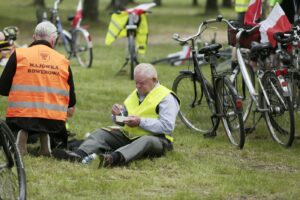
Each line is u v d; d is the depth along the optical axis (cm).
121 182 1306
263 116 1727
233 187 1307
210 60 1722
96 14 5891
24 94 1443
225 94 1669
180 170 1424
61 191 1260
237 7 2117
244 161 1548
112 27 2867
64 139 1509
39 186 1270
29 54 1455
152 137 1455
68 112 1518
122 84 2630
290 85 1719
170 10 8206
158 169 1422
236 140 1673
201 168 1444
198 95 1820
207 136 1758
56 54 1478
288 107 1619
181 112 1859
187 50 3216
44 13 3322
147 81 1473
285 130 1658
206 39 4662
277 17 1717
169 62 3278
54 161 1444
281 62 1720
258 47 1712
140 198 1223
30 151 1520
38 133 1495
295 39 1692
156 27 5753
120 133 1495
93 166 1410
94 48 4000
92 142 1478
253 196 1277
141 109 1484
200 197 1239
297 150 1638
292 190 1308
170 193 1272
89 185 1280
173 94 1491
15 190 1120
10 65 1446
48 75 1452
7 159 1114
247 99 1791
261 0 1838
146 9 2836
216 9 7394
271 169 1487
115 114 1501
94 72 2923
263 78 1680
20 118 1440
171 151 1519
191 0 10856
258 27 1764
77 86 2534
